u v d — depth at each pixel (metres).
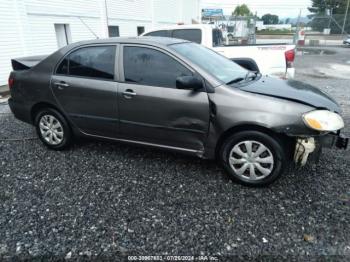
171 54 3.37
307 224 2.61
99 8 13.34
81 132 4.05
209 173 3.54
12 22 9.33
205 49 4.08
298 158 3.02
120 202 3.00
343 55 19.67
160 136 3.50
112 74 3.64
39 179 3.51
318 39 32.50
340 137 3.04
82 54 3.86
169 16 20.86
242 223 2.64
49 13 10.69
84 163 3.89
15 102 4.39
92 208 2.91
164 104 3.32
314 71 12.71
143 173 3.59
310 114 2.87
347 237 2.45
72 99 3.90
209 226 2.61
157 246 2.40
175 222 2.68
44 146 4.51
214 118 3.13
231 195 3.07
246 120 2.98
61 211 2.87
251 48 6.11
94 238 2.49
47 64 4.07
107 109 3.70
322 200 2.95
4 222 2.72
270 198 3.00
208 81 3.17
